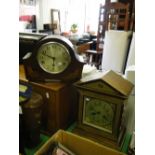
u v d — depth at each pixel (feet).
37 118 3.75
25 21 13.98
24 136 3.82
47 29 15.58
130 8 9.26
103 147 3.09
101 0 16.05
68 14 18.03
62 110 4.23
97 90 3.41
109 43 9.78
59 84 4.13
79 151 3.37
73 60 3.96
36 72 4.18
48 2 15.88
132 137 3.82
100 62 11.23
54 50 3.96
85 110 3.76
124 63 9.67
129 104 3.92
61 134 3.40
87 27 17.63
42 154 2.96
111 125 3.58
